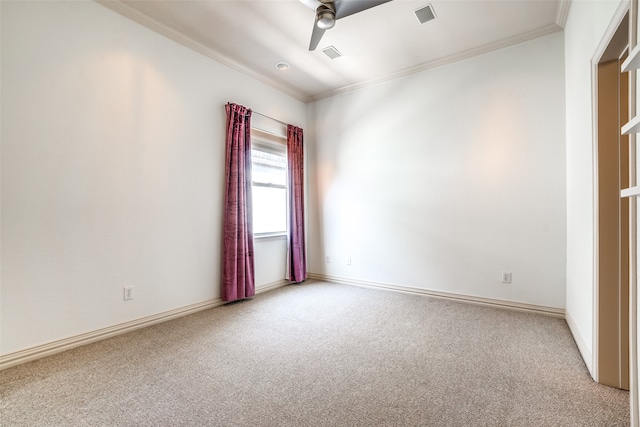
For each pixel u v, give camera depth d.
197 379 1.81
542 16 2.64
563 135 2.78
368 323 2.71
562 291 2.80
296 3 2.46
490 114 3.13
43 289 2.10
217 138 3.27
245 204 3.44
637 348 1.07
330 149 4.31
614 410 1.50
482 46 3.09
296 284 4.18
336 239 4.27
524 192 2.96
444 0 2.43
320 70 3.63
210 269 3.20
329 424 1.42
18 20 2.00
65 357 2.08
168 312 2.82
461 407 1.54
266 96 3.86
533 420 1.43
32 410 1.53
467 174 3.26
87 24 2.31
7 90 1.95
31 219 2.05
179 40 2.90
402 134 3.70
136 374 1.86
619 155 1.70
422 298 3.48
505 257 3.06
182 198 2.95
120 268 2.50
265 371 1.90
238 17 2.64
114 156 2.46
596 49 1.75
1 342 1.93
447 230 3.39
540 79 2.88
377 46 3.10
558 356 2.06
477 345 2.25
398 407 1.54
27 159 2.03
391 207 3.78
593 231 1.79
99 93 2.37
